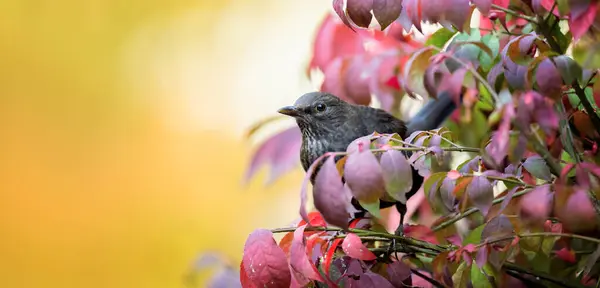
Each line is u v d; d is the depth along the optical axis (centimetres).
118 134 1304
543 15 456
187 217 1251
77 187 1280
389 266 501
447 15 429
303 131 823
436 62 468
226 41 1310
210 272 700
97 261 1255
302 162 838
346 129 804
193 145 1283
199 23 1326
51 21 1318
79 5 1321
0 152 1285
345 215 414
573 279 507
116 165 1292
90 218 1268
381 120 797
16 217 1252
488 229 443
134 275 1247
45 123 1298
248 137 687
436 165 530
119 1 1330
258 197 1215
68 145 1284
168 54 1320
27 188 1265
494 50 484
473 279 477
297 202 1180
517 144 420
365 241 506
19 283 1255
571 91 479
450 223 516
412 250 507
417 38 635
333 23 657
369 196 416
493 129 507
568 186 421
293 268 444
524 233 445
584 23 415
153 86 1317
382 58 625
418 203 662
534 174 450
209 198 1261
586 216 406
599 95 443
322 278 441
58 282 1248
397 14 438
